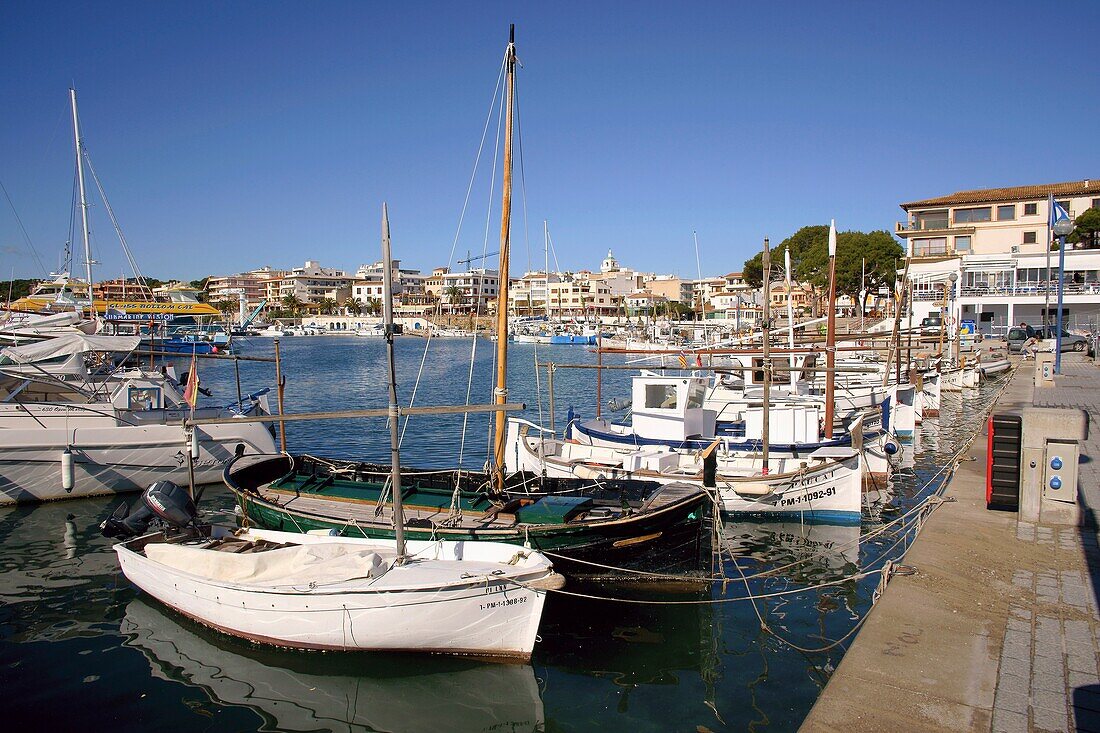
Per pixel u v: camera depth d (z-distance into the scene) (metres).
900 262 68.56
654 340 77.94
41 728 9.06
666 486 13.98
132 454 20.45
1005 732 6.03
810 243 81.81
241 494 14.34
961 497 13.71
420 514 13.41
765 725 9.09
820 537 16.97
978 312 65.06
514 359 85.38
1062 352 51.19
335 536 12.45
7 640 11.47
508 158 15.52
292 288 185.38
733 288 130.38
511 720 9.36
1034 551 10.46
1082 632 7.90
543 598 10.38
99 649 11.18
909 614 8.38
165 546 11.93
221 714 9.45
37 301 47.78
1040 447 11.82
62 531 17.17
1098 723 6.14
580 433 22.69
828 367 21.64
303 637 10.70
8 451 18.83
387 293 10.02
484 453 29.39
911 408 27.38
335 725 9.25
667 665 10.75
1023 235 68.62
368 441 32.38
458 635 10.28
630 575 12.50
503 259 15.39
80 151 34.25
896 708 6.42
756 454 19.39
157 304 85.75
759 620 12.24
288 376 62.94
